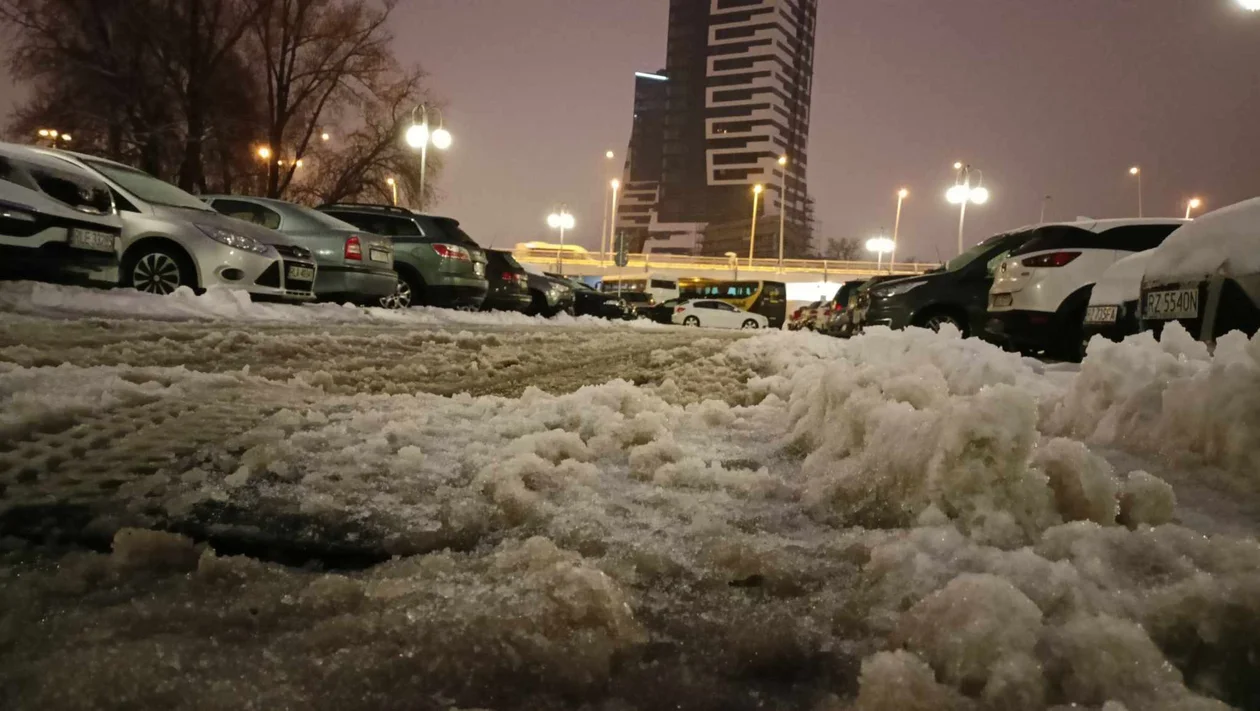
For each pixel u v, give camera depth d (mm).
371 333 7160
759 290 36625
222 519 2119
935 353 4129
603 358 6141
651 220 166375
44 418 2891
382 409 3334
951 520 1889
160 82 25203
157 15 24328
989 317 8594
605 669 1422
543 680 1388
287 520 2119
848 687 1373
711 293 37562
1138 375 2838
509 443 2744
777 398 3939
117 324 6047
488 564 1810
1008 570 1541
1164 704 1168
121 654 1408
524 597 1603
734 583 1774
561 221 51844
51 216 6934
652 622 1609
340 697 1315
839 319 12984
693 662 1469
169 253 8375
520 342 7133
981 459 1892
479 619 1527
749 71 154250
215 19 25125
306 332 6891
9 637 1485
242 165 28828
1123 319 5781
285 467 2455
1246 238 3812
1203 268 3996
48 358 4504
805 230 144125
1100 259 7809
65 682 1325
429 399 3680
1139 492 1901
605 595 1584
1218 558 1566
